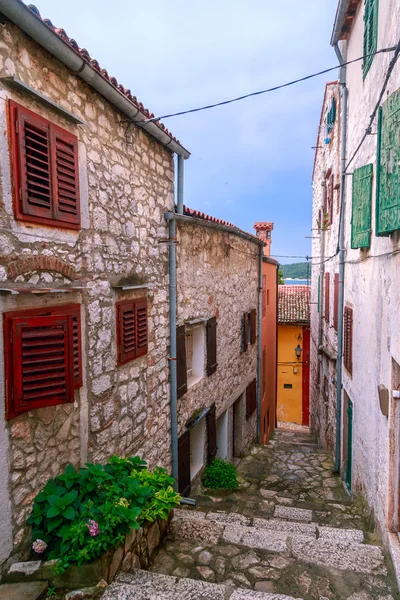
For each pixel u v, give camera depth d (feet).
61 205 10.33
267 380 42.63
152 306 16.08
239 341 29.50
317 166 42.14
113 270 13.10
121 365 13.62
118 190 13.34
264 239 49.24
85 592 8.69
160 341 16.89
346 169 23.30
